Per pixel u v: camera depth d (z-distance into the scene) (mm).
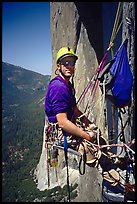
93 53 12586
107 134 7816
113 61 4387
